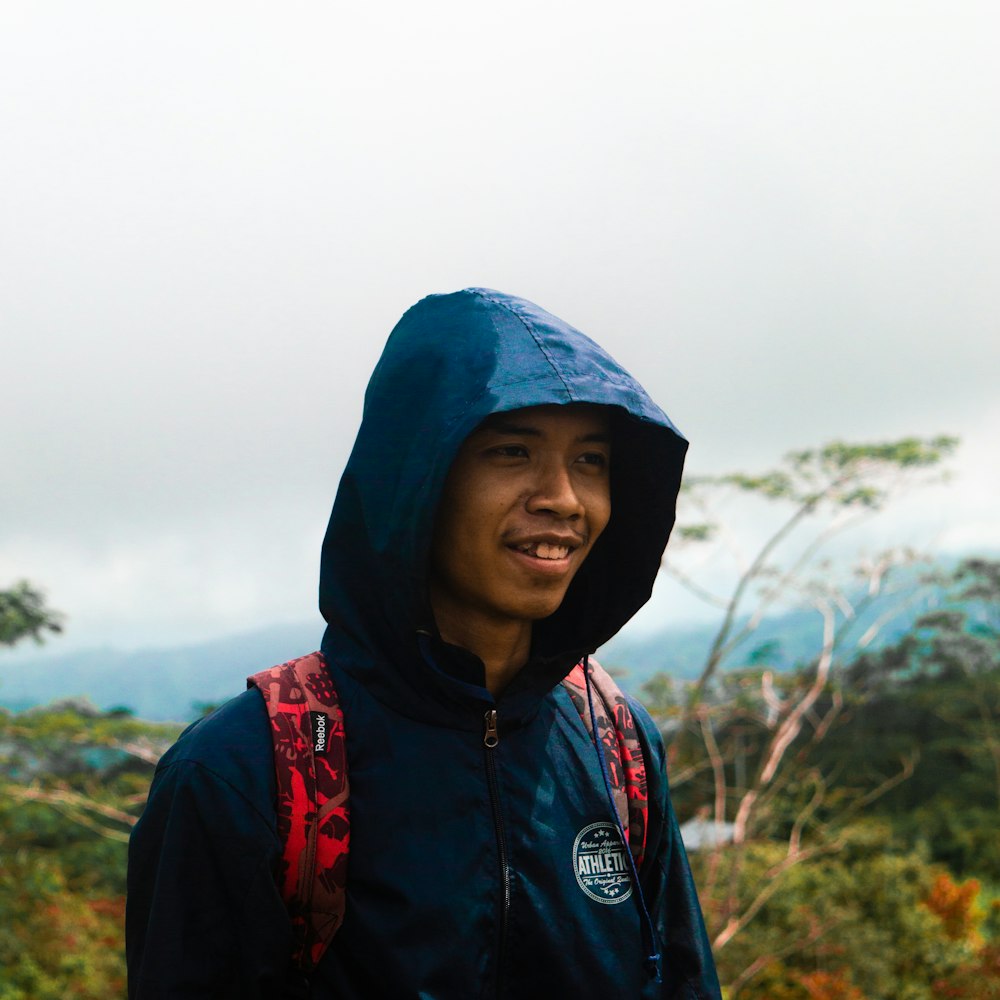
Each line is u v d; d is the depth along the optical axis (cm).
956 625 2681
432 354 140
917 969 1426
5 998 1424
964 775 2669
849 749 2659
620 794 148
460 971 129
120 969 1552
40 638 2059
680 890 158
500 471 136
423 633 135
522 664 150
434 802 134
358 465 141
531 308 142
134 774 1248
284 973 129
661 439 149
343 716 137
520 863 136
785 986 1284
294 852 129
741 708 1248
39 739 1255
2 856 1819
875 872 1518
